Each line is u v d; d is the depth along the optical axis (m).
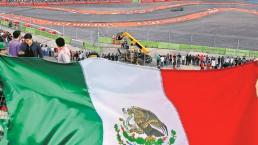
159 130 6.84
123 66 7.35
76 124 6.41
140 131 6.67
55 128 6.35
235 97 7.46
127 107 6.88
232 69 7.63
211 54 64.38
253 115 7.31
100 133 6.44
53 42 60.03
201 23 85.25
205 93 7.39
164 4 96.44
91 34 74.69
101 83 6.98
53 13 89.75
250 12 92.69
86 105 6.64
